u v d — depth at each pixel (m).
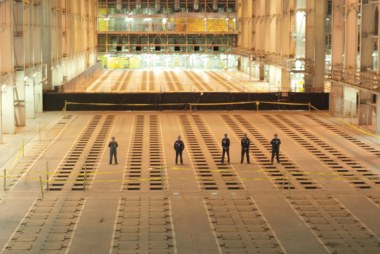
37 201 31.50
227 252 24.55
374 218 28.72
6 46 48.75
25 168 38.44
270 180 35.41
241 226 27.66
